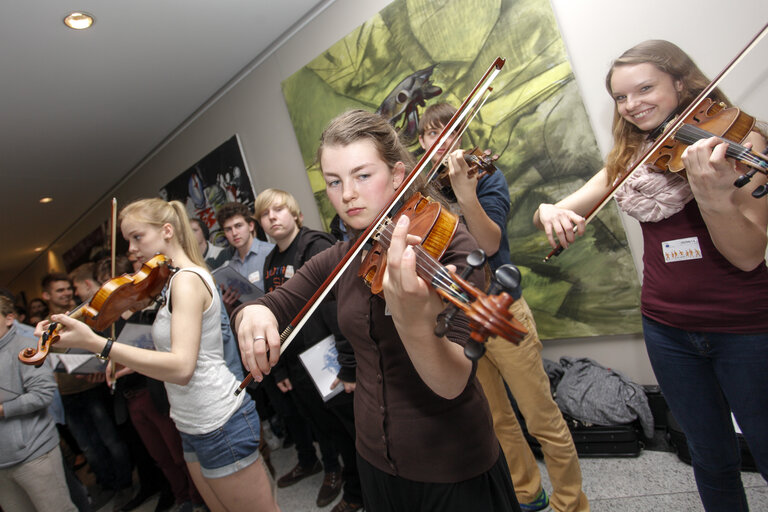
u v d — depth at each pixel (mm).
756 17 1916
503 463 1046
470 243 934
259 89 3781
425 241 870
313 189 3477
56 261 8164
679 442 2023
